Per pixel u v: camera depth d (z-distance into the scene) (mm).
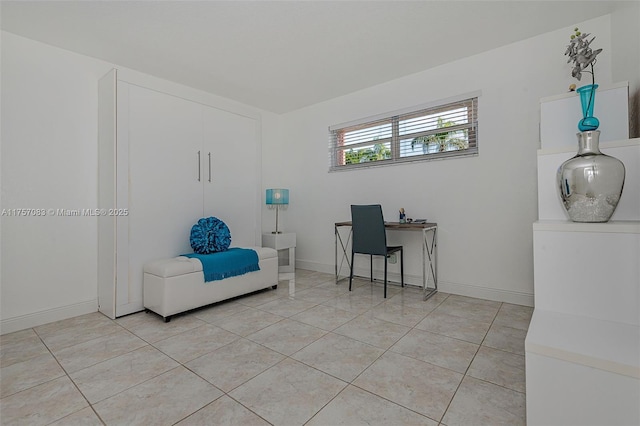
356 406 1357
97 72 2822
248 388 1507
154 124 2859
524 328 2197
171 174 2990
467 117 2992
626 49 2008
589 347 898
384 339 2049
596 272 1099
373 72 3254
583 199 1161
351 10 2189
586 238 1109
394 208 3496
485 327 2227
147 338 2121
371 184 3695
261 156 4094
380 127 3650
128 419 1293
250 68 3102
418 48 2756
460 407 1341
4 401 1425
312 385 1525
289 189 4625
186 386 1529
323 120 4176
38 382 1581
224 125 3529
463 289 3010
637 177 1209
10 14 2141
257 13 2205
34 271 2436
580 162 1167
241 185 3711
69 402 1412
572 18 2328
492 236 2838
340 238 3965
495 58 2789
